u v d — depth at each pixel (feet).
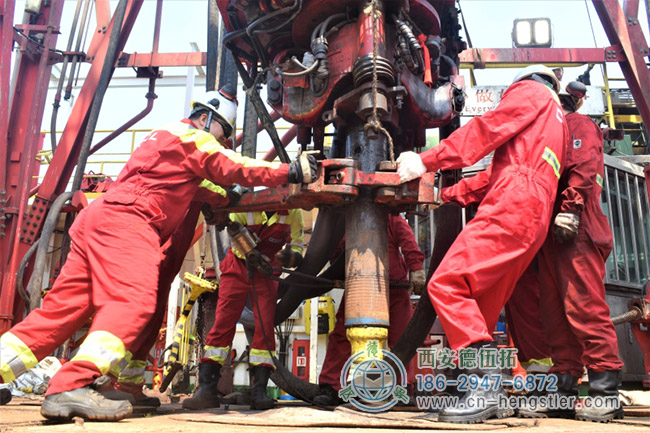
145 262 9.26
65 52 28.99
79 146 29.68
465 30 19.63
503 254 8.97
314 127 13.12
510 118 9.68
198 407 13.56
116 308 8.82
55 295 9.31
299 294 14.97
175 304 21.74
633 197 25.44
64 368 8.57
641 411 11.59
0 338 8.98
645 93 29.84
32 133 28.02
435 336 19.70
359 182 10.66
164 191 9.89
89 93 29.86
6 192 27.76
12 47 28.17
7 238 27.35
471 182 11.72
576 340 10.86
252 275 12.98
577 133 10.62
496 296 9.35
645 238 24.97
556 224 10.06
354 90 11.07
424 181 10.55
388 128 12.03
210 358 13.91
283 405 15.05
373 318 10.42
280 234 14.71
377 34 10.90
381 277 10.68
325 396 13.61
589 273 10.08
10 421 8.16
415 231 24.43
